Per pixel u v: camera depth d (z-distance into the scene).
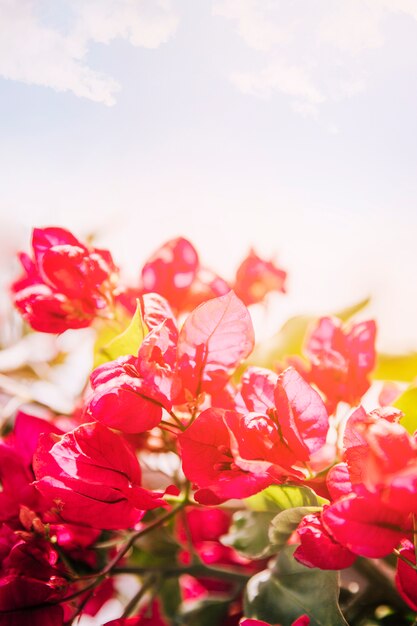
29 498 0.38
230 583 0.52
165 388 0.34
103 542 0.44
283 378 0.33
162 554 0.49
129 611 0.42
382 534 0.30
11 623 0.35
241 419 0.33
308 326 0.46
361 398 0.39
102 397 0.33
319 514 0.33
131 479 0.34
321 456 0.36
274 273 0.48
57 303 0.41
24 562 0.36
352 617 0.44
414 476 0.28
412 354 0.46
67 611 0.40
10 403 0.49
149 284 0.42
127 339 0.37
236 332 0.34
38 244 0.41
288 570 0.39
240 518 0.43
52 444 0.35
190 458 0.33
